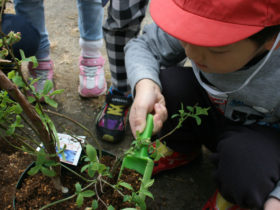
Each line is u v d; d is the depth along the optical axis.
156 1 0.77
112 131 1.32
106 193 0.84
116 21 1.12
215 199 1.02
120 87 1.37
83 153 0.90
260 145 0.87
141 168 0.73
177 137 1.14
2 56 0.52
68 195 0.84
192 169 1.26
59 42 1.89
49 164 0.65
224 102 0.98
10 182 0.92
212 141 1.15
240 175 0.85
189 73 1.12
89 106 1.49
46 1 2.29
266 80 0.82
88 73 1.50
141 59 1.06
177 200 1.13
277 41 0.61
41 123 0.62
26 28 1.24
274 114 0.91
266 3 0.58
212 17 0.63
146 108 0.87
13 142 1.03
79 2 1.30
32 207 0.80
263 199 0.83
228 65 0.72
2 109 0.63
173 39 1.04
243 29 0.61
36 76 1.49
